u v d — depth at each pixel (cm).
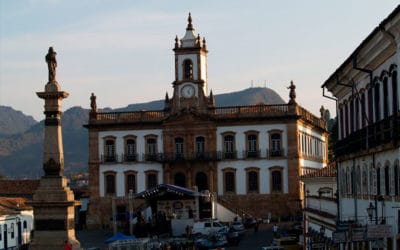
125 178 10475
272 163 10194
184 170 10356
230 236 7306
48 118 4416
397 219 3497
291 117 10150
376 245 3556
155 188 8812
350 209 4772
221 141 10312
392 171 3622
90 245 7806
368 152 4081
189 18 10569
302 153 10506
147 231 8694
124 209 10431
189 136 10362
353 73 4475
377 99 3994
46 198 4362
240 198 10231
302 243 6219
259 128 10244
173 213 9250
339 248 4669
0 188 10400
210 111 10356
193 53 10431
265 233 8538
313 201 6075
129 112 10512
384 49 3625
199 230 8006
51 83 4397
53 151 4403
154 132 10444
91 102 10606
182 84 10425
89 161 10544
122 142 10506
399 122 3422
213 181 10288
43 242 4353
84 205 11450
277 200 10169
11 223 7581
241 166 10256
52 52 4412
